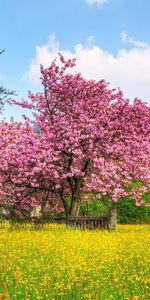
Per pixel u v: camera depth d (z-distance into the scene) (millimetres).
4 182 31125
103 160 29172
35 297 10227
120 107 30156
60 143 29250
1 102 16062
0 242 19844
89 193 32406
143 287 11164
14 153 29203
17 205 32594
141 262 14422
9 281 11531
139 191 31547
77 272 12969
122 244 19250
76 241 19891
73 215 30125
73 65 31125
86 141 29719
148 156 31469
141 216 41844
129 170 31047
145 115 30375
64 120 29828
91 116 30375
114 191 29797
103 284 11406
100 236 22656
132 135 29938
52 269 13438
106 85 31328
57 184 30094
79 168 30859
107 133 29234
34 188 31125
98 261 14828
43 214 34031
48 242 19547
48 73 30969
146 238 22281
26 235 22875
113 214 28812
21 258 15391
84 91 30812
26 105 31531
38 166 28812
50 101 31219
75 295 10523
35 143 29203
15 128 33719
